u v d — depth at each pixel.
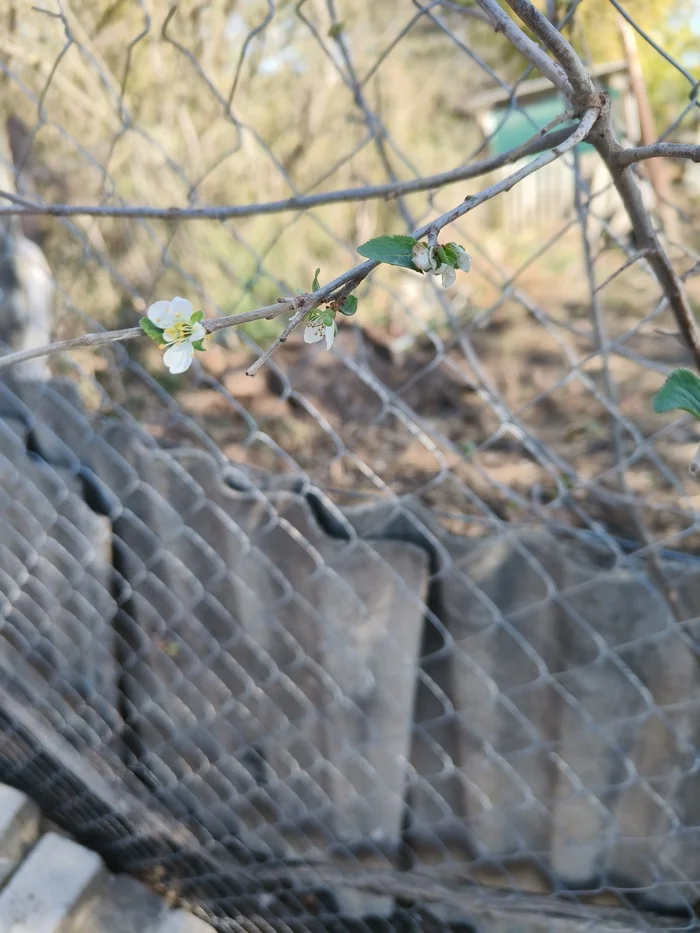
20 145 1.68
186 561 1.00
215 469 0.93
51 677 1.21
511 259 2.52
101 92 1.63
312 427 1.53
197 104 1.82
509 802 0.96
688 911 0.91
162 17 1.58
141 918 1.08
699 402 0.47
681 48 1.39
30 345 1.11
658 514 1.14
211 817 1.18
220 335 1.67
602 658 0.80
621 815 0.89
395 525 0.86
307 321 0.46
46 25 1.40
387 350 1.81
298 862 1.14
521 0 0.47
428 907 1.08
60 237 1.72
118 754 1.20
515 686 0.87
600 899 0.96
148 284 1.74
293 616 0.96
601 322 0.68
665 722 0.81
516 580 0.82
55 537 1.09
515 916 0.98
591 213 0.65
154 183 1.82
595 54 1.18
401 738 0.98
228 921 1.16
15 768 1.19
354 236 2.03
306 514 0.89
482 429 1.57
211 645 1.04
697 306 1.76
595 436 1.50
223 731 1.10
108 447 1.00
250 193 1.96
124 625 1.10
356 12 1.99
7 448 1.07
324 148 2.01
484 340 1.96
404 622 0.90
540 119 2.22
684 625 0.75
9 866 1.07
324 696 1.00
